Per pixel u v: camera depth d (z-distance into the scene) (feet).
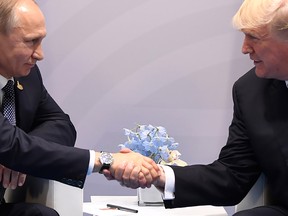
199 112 13.37
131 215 9.80
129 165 8.95
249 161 9.27
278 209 8.71
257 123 9.00
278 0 8.23
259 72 8.66
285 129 8.86
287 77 8.66
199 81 13.32
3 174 8.75
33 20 8.45
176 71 13.26
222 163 9.36
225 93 13.35
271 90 9.09
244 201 9.48
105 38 13.14
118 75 13.21
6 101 9.09
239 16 8.51
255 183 9.40
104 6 13.08
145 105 13.28
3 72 8.77
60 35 13.09
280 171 8.84
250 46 8.55
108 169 8.88
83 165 8.68
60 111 10.02
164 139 10.50
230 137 9.41
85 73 13.19
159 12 13.14
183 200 9.15
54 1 13.02
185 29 13.20
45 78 13.16
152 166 9.12
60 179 8.66
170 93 13.29
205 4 13.19
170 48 13.20
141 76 13.24
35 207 8.51
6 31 8.38
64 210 9.09
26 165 8.50
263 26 8.30
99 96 13.24
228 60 13.30
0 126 8.46
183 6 13.15
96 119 13.26
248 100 9.17
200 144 13.43
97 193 13.46
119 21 13.12
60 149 8.66
